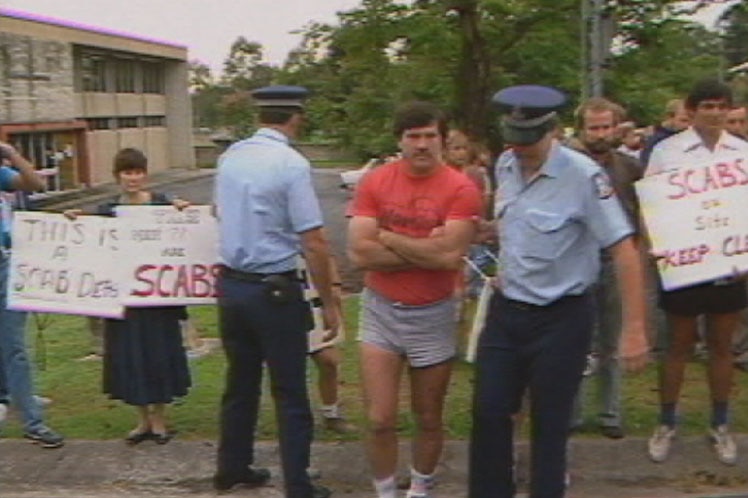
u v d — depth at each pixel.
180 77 64.25
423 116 4.84
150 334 6.05
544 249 4.46
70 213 6.13
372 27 15.51
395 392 5.13
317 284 5.34
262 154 5.25
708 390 6.97
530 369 4.59
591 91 8.07
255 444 6.23
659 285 5.75
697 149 5.59
